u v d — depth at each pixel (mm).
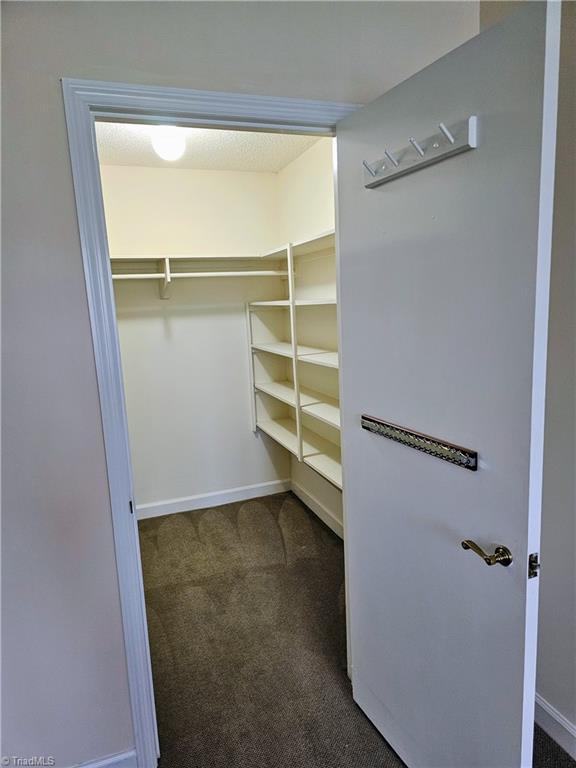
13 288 1248
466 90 1021
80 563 1409
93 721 1495
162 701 1843
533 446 966
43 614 1396
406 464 1362
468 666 1213
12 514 1326
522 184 917
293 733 1687
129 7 1244
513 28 904
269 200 3600
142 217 3299
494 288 1007
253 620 2312
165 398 3498
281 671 1979
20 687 1402
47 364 1299
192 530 3297
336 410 2688
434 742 1384
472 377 1092
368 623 1672
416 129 1174
